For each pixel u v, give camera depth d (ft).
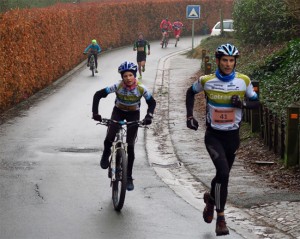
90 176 30.17
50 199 25.75
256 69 54.19
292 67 47.57
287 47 53.98
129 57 105.29
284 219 22.66
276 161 31.68
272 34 70.33
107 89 24.71
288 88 44.60
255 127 37.78
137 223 22.56
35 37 63.36
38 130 42.98
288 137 29.45
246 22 75.56
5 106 52.21
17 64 55.67
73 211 24.03
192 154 35.65
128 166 25.02
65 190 27.32
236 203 25.16
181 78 76.23
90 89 66.80
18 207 24.44
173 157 35.22
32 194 26.50
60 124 45.50
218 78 20.02
